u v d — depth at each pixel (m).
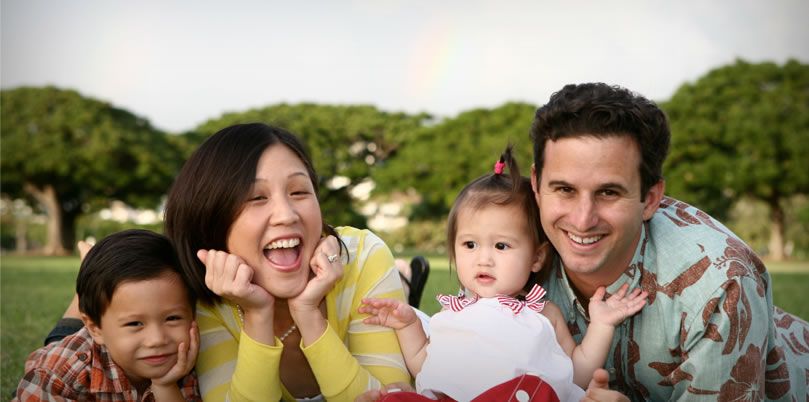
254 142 2.03
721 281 2.01
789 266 19.88
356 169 35.38
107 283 2.07
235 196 1.98
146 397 2.21
